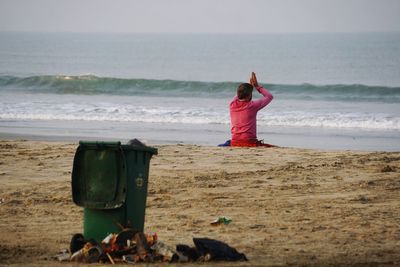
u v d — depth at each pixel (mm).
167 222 30078
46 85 132125
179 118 88438
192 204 33312
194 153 47156
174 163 43375
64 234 28047
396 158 45812
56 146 50562
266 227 29344
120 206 23484
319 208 32688
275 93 125812
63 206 32875
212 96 123688
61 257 23984
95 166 23750
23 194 35031
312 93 125500
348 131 79812
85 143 23766
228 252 24203
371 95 122500
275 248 26094
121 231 23609
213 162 43750
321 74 192500
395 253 25625
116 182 23672
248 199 34375
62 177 39031
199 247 24250
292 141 71312
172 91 129250
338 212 31969
